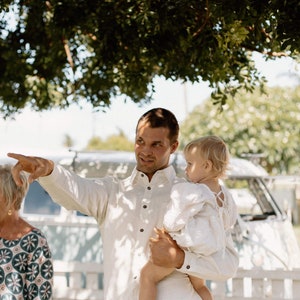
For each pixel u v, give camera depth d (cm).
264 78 767
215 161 412
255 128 2545
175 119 420
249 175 1002
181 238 384
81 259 874
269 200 994
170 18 615
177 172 895
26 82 1006
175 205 388
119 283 402
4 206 411
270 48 665
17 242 409
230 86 757
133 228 407
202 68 678
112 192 419
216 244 386
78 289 679
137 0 648
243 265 871
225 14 533
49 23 832
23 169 381
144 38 675
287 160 2595
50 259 415
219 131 2559
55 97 1044
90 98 944
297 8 504
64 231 881
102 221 420
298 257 933
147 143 410
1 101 1012
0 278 404
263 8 522
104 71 842
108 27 674
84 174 913
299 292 654
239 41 572
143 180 416
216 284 675
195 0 608
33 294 406
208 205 394
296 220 2355
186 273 391
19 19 902
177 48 673
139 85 830
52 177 391
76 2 695
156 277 393
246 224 897
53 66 917
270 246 896
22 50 914
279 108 2569
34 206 909
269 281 694
